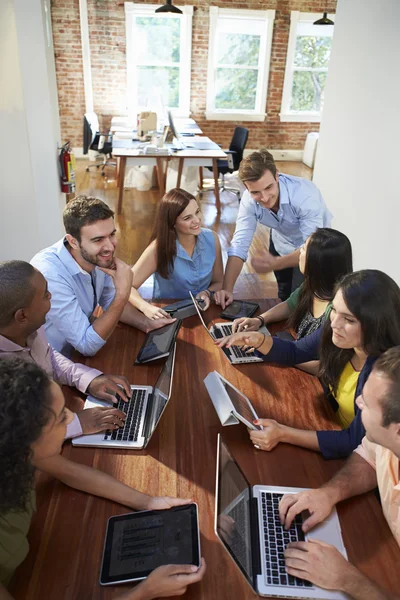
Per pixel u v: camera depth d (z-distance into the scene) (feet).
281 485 4.17
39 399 3.04
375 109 11.10
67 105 24.70
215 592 3.31
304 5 24.11
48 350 5.51
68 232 5.94
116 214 18.11
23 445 2.96
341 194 13.01
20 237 11.41
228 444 4.64
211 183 22.82
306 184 8.29
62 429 3.33
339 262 5.67
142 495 3.96
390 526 3.70
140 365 5.84
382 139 10.85
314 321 6.15
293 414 5.10
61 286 6.04
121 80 24.47
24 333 4.96
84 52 23.56
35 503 3.76
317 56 25.67
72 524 3.78
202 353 6.15
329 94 13.57
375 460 4.09
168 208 7.22
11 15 9.48
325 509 3.81
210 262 8.00
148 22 23.58
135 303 7.16
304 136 27.27
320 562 3.36
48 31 10.96
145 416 4.95
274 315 6.89
